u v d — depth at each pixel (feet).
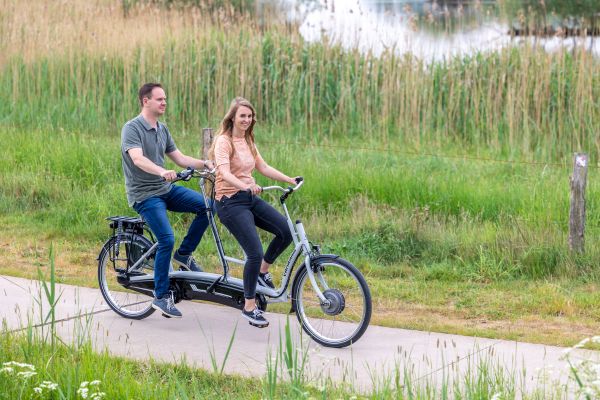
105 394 30.42
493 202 65.87
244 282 41.55
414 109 92.63
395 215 64.39
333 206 67.67
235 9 129.90
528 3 159.53
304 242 40.98
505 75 94.27
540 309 48.55
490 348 38.17
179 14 124.16
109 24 116.98
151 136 43.86
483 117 93.09
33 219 70.59
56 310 45.85
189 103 100.89
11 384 32.17
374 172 71.87
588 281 53.01
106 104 102.27
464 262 56.59
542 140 88.17
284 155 75.82
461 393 32.37
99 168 77.36
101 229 65.92
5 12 118.32
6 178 76.89
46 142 84.53
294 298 41.24
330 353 39.14
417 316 47.37
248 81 101.40
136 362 36.96
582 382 27.66
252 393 32.89
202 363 36.96
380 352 39.24
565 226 60.59
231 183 40.42
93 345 39.78
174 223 65.00
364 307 39.40
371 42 103.45
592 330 44.65
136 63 106.01
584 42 94.27
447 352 39.14
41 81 105.70
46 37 107.76
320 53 104.32
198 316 45.62
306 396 28.89
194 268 45.09
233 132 41.98
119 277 45.19
